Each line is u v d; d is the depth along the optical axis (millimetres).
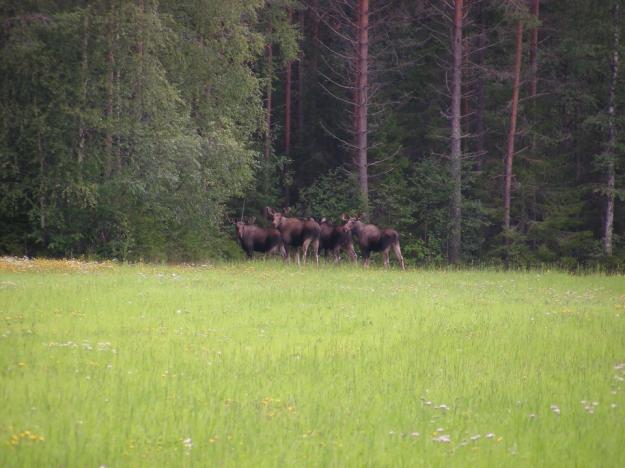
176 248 59000
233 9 62062
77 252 55750
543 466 13734
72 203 53969
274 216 57188
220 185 62812
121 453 13336
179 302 31484
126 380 18078
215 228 64500
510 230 70438
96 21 52250
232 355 21453
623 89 72438
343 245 58062
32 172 54062
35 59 52062
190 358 20875
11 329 23969
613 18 70938
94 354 20812
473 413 16859
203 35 63500
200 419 15273
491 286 43781
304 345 23500
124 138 56125
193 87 63094
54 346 21781
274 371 19734
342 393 17922
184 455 13383
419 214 73938
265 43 71688
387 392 18188
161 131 55969
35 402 15820
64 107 52250
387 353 22688
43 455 12852
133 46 56781
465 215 72938
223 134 62750
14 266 43562
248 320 27844
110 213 55156
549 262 70062
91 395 16578
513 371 20953
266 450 13828
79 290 33375
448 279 47781
